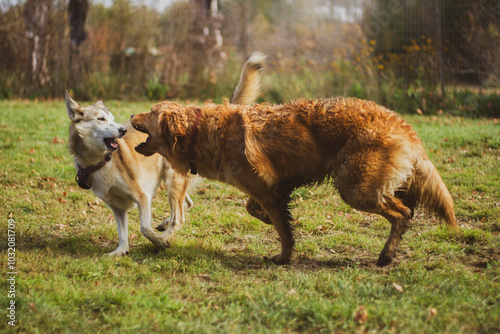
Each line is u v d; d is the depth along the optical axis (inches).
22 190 250.7
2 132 370.9
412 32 498.3
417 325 115.5
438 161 282.0
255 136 157.0
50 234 200.5
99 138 169.8
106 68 589.9
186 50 573.3
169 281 151.7
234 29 594.6
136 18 590.9
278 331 115.6
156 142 167.8
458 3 475.2
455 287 136.1
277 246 187.0
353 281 146.5
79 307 132.1
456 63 479.8
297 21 781.3
